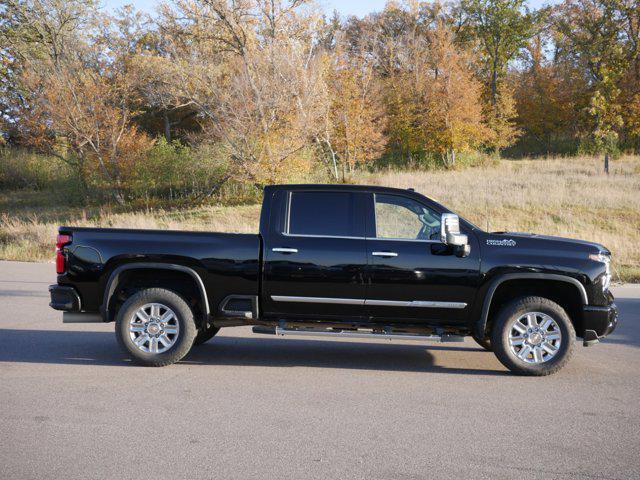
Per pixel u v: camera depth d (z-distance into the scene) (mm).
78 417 4625
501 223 20125
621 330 8477
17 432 4297
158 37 29984
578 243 6180
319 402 5094
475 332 6176
